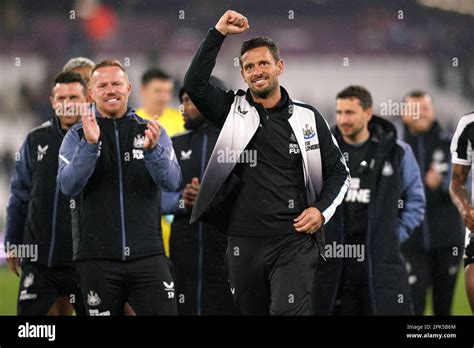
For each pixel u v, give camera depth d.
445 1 35.12
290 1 34.91
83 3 35.25
